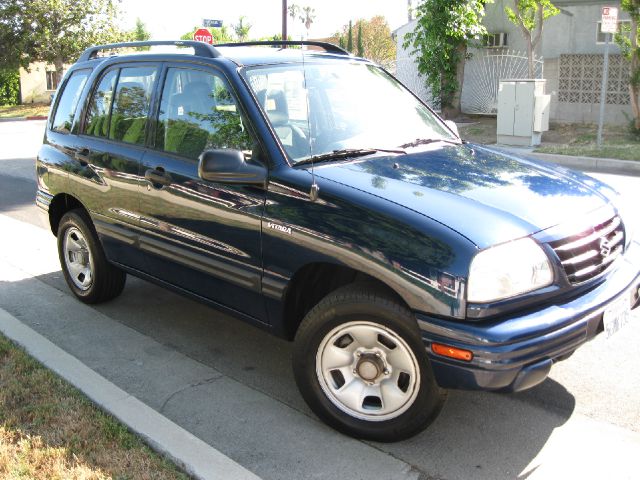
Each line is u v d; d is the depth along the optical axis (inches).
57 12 1293.1
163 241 169.6
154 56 180.4
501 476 123.8
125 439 131.3
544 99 550.3
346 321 131.1
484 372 115.0
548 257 122.7
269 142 145.9
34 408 142.3
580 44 645.9
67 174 202.2
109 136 189.8
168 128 171.0
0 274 245.6
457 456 130.2
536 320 118.3
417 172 144.1
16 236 300.7
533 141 553.0
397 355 128.2
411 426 129.2
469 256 116.9
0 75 1461.6
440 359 118.7
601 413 145.6
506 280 117.9
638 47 551.5
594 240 131.4
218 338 189.5
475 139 613.0
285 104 157.5
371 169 143.8
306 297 147.0
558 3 631.2
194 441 131.0
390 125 171.2
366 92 177.5
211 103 160.7
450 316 117.6
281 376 166.2
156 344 185.2
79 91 209.2
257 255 144.9
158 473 120.3
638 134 575.2
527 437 136.6
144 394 156.9
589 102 647.1
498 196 134.0
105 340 187.8
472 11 681.6
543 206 133.0
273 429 140.8
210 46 167.2
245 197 145.6
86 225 202.4
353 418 134.7
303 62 172.4
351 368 134.6
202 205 155.6
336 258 130.1
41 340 178.5
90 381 155.5
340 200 132.0
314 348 135.9
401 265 121.6
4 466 122.1
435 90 732.7
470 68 745.6
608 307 128.6
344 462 128.6
